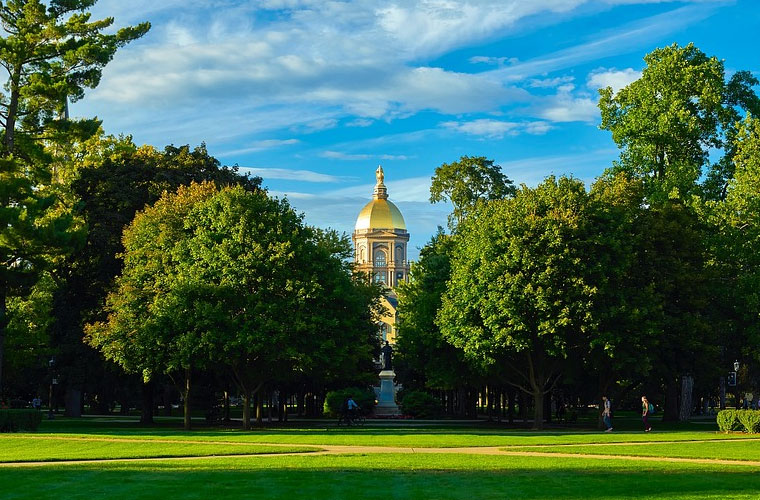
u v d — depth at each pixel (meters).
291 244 58.25
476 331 56.88
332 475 27.19
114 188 67.88
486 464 30.78
